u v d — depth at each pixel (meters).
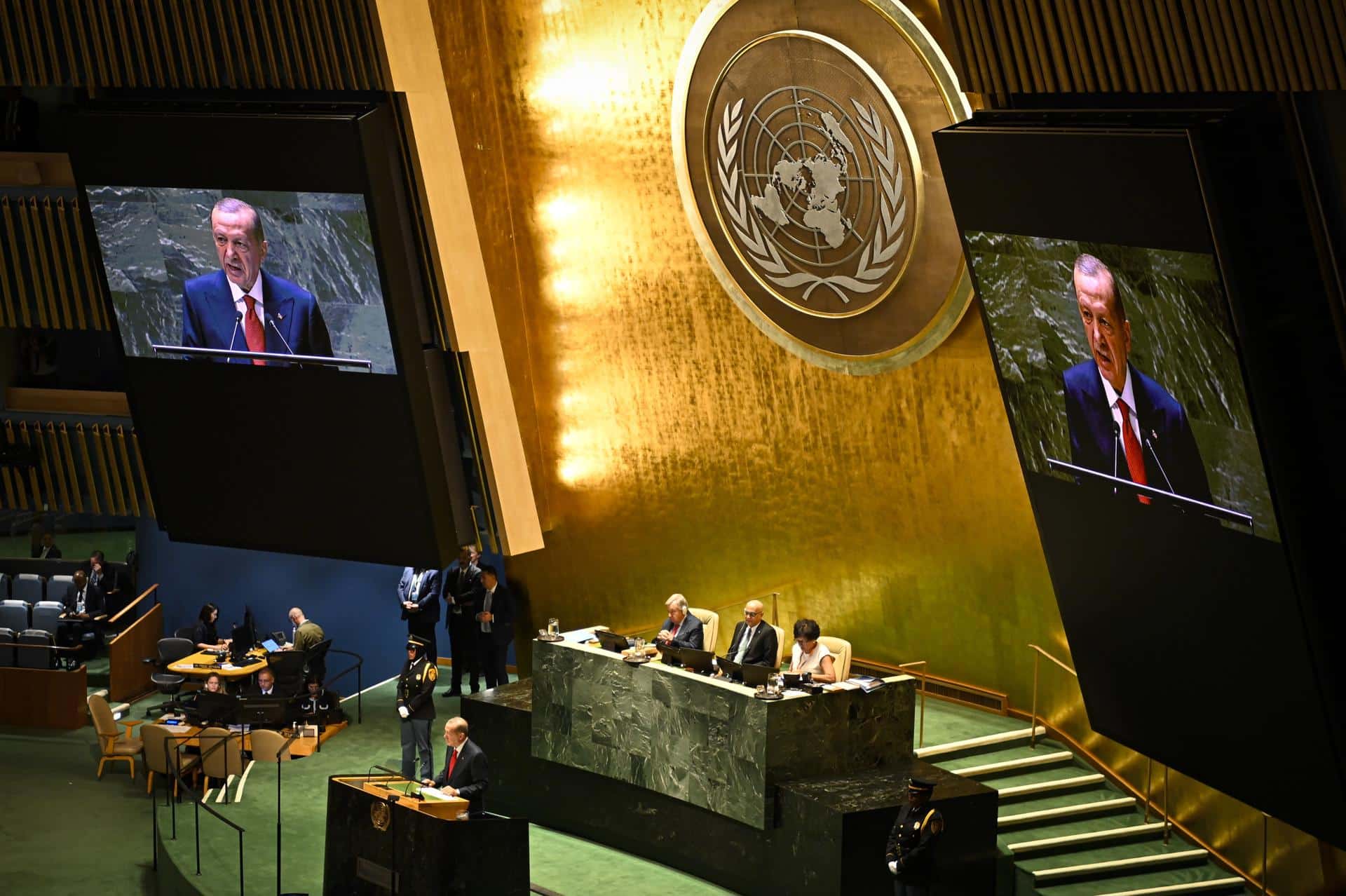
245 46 14.99
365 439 15.35
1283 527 9.99
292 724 16.88
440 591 17.81
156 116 14.47
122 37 15.31
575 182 17.22
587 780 14.56
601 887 13.47
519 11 16.92
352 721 17.64
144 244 15.28
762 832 13.02
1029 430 12.17
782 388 16.28
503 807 15.30
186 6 14.95
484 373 15.76
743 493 16.97
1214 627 11.07
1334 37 9.20
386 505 15.71
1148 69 10.23
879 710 13.38
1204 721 11.75
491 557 19.59
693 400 17.08
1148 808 13.34
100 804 15.78
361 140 13.88
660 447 17.56
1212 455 10.28
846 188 15.04
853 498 16.05
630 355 17.42
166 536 20.25
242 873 13.08
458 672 18.05
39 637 18.42
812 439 16.20
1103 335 10.84
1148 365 10.53
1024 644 14.91
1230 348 9.75
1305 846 11.82
